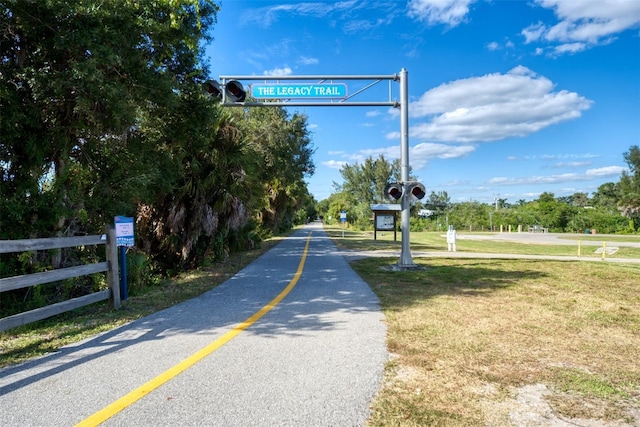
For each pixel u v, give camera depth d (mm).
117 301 7023
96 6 6375
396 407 3207
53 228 7828
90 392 3496
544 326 5672
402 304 7215
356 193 78875
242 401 3312
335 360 4289
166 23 7797
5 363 4242
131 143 10008
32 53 7172
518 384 3672
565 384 3670
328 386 3613
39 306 6859
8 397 3398
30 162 7609
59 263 7918
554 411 3158
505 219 65375
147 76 7895
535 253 20859
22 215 7266
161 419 3014
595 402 3320
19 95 7105
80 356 4457
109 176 9484
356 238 35031
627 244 29609
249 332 5398
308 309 6836
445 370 4004
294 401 3311
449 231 21734
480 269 12703
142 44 8219
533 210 67875
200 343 4910
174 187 11570
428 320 6016
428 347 4711
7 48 7172
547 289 8930
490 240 35250
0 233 6961
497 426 2928
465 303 7305
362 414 3092
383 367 4082
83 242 6410
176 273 12000
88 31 6363
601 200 77688
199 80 10609
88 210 8891
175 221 12391
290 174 30875
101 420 3000
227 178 14016
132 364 4191
